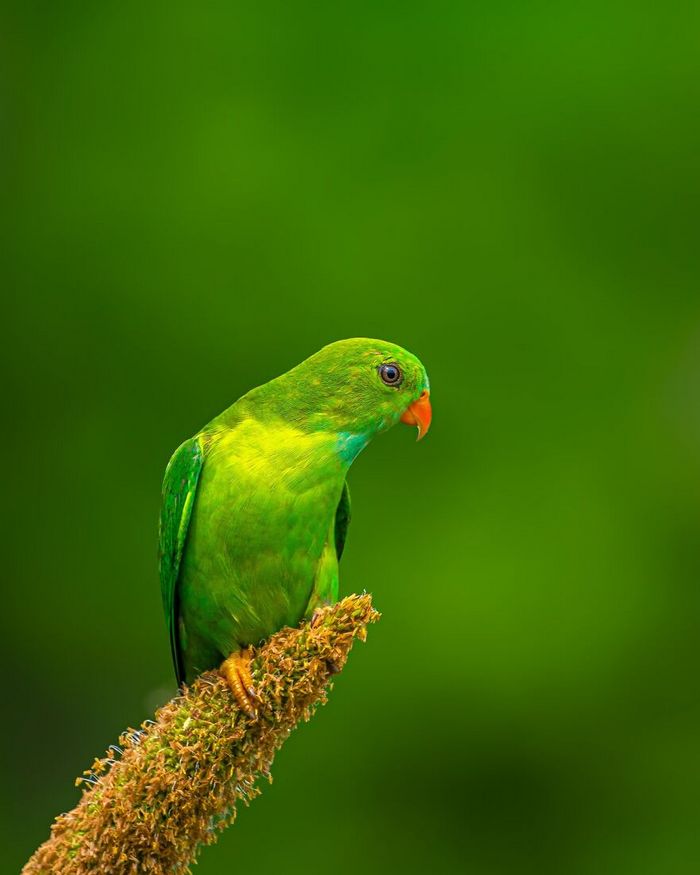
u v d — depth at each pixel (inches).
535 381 564.7
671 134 576.4
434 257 562.6
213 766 221.0
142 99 573.0
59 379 567.2
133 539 557.6
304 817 518.0
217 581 281.3
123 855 212.1
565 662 530.6
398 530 550.0
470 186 569.0
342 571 546.6
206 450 288.2
